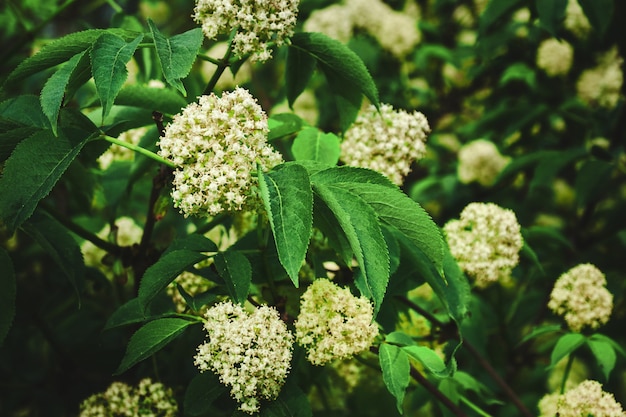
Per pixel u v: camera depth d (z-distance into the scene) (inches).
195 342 25.2
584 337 26.4
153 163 27.0
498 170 40.6
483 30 33.2
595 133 38.4
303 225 19.9
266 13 22.5
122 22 33.6
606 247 39.3
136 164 27.0
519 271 35.4
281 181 20.5
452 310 24.7
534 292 35.0
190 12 50.5
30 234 24.8
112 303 32.8
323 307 22.3
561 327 29.2
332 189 21.1
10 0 32.7
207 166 21.0
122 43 21.1
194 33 21.6
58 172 21.2
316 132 25.5
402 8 48.5
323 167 21.6
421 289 31.2
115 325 23.2
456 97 48.2
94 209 35.2
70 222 26.0
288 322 23.4
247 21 22.3
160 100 25.7
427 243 21.4
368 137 26.1
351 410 31.5
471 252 26.6
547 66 39.2
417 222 21.2
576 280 28.0
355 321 22.2
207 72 38.9
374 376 29.4
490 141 43.0
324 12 42.3
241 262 22.2
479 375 33.2
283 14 22.4
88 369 29.0
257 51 22.6
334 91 25.5
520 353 34.3
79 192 30.0
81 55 21.3
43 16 39.8
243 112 21.2
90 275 29.7
